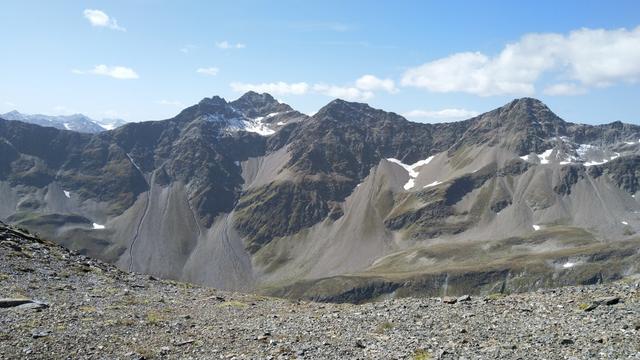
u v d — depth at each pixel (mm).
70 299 35969
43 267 45562
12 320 28734
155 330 29047
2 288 36344
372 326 29422
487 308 31578
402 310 33156
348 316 32688
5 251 47500
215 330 29422
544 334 24953
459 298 35219
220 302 40562
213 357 24141
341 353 24016
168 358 24125
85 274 46375
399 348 24312
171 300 39750
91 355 24031
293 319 32656
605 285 34344
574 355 21562
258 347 25625
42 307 32375
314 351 24438
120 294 40000
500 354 22266
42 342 25266
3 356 23203
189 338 27422
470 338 25234
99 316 31484
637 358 20453
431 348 23922
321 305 40125
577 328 25422
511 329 26406
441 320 29391
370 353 23859
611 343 22609
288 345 25672
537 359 21391
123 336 27328
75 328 28125
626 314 26891
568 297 32000
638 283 32938
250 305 39562
